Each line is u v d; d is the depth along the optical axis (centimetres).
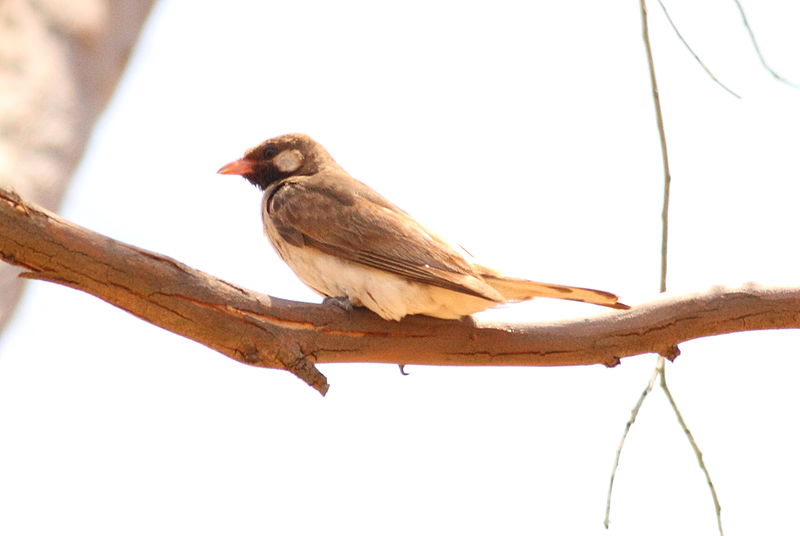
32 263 901
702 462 1088
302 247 1240
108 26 1548
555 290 1120
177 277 946
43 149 1400
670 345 1118
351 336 1082
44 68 1443
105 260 916
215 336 979
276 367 1012
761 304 1121
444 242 1218
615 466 1090
